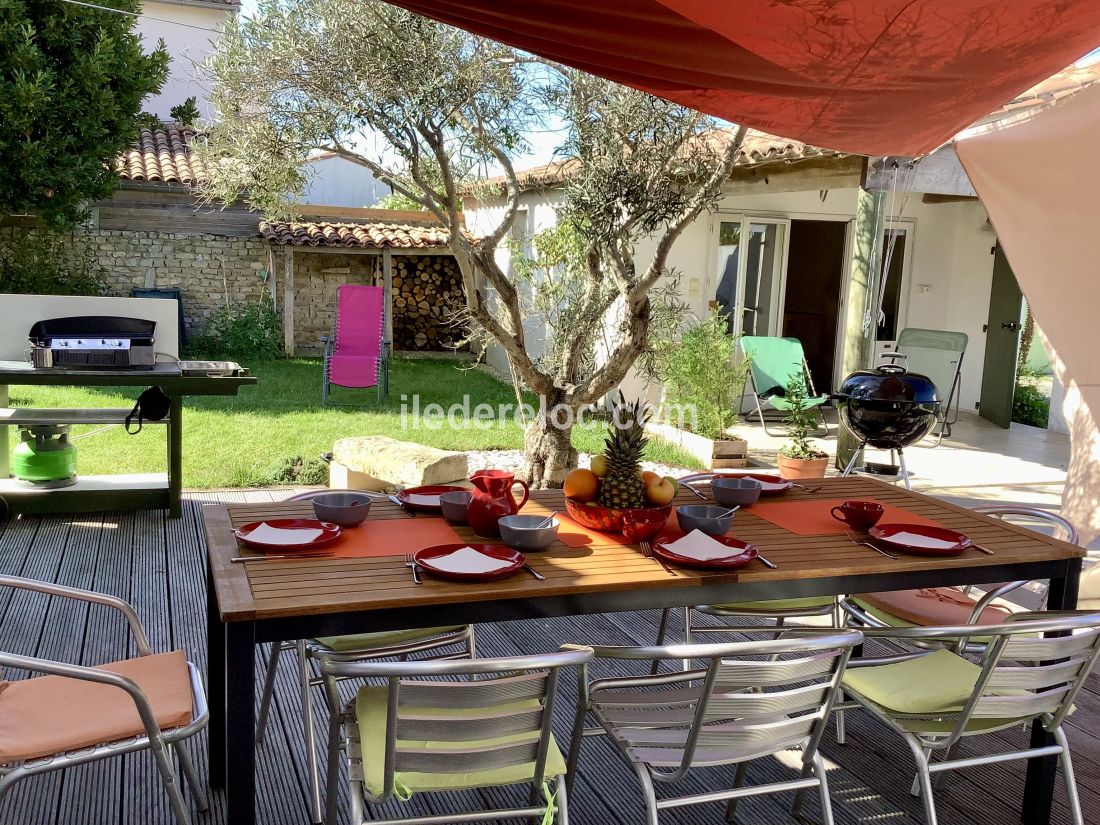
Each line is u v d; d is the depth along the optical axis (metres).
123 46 9.92
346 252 13.05
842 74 2.98
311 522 2.66
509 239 8.27
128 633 3.81
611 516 2.72
